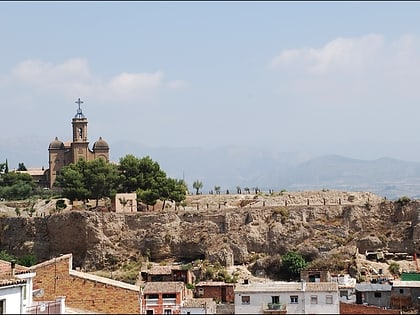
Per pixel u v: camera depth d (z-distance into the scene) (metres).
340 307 126.81
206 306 147.38
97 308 112.88
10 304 98.69
